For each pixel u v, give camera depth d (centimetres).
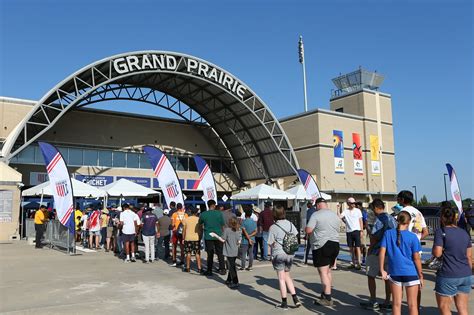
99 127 3322
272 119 3344
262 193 2191
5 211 2194
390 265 591
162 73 2828
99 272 1165
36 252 1666
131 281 1029
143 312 735
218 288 945
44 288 938
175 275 1120
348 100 4081
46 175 2959
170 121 3741
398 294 584
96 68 2609
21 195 2383
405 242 585
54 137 3069
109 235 1731
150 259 1419
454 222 588
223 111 3600
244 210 1259
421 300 823
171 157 3703
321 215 799
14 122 2730
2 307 766
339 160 3672
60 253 1633
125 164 3425
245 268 1222
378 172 3947
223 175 4022
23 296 857
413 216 873
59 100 2508
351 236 1212
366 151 3891
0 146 2652
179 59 2894
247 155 3891
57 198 1603
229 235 965
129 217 1405
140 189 2136
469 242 579
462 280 566
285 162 3541
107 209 2041
